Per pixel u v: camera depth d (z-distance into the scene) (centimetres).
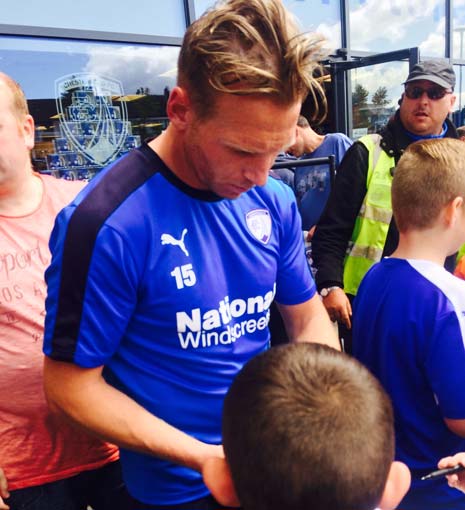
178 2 378
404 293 110
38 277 117
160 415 92
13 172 114
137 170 82
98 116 348
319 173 304
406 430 112
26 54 308
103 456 130
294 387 62
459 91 715
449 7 652
